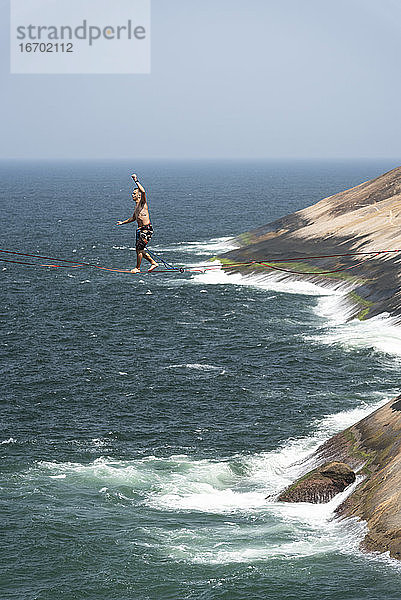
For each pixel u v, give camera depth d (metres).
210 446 54.59
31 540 41.69
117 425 58.34
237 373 70.69
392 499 41.50
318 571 37.81
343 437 51.69
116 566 39.22
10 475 49.75
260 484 48.91
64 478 49.47
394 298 87.75
